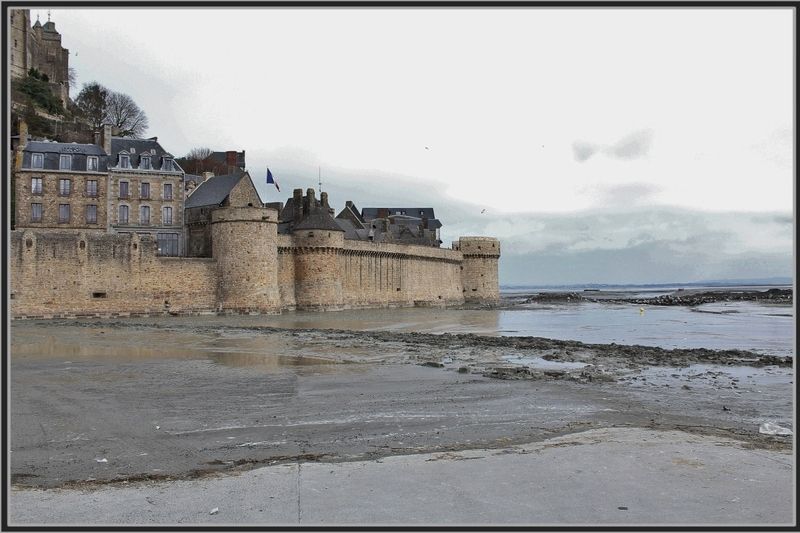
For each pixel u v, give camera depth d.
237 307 65.44
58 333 42.88
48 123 89.31
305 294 77.44
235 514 9.30
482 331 49.66
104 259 59.19
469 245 113.44
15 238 55.22
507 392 21.05
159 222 69.50
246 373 25.09
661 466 11.64
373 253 88.38
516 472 11.36
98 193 66.81
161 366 26.95
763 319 70.69
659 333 50.34
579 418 17.03
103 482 11.24
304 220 78.38
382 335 41.84
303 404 18.97
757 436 14.70
